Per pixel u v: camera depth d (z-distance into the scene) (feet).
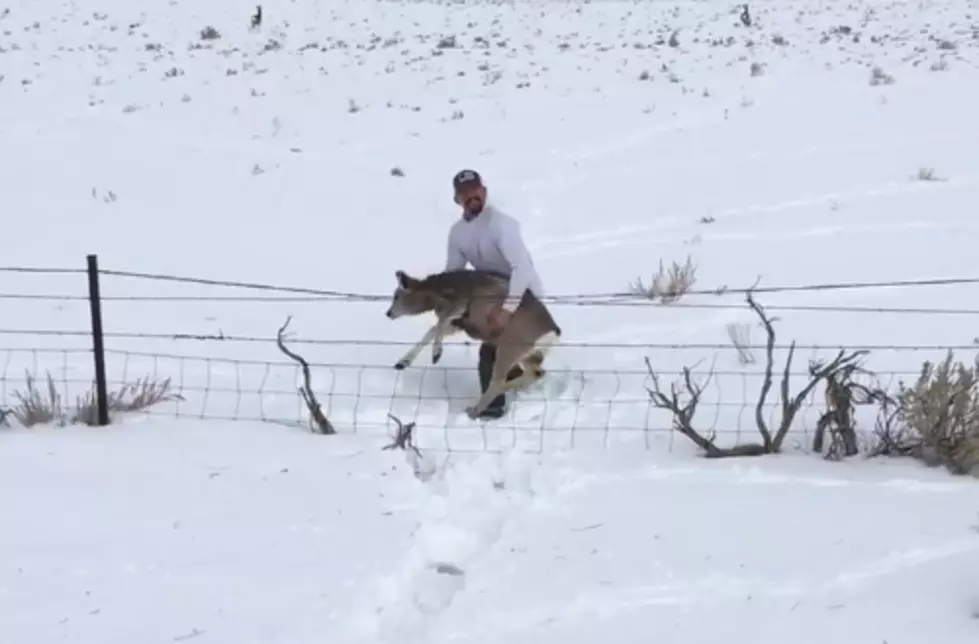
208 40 145.38
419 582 26.63
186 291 55.72
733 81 110.11
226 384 42.55
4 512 30.25
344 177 81.10
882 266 57.11
